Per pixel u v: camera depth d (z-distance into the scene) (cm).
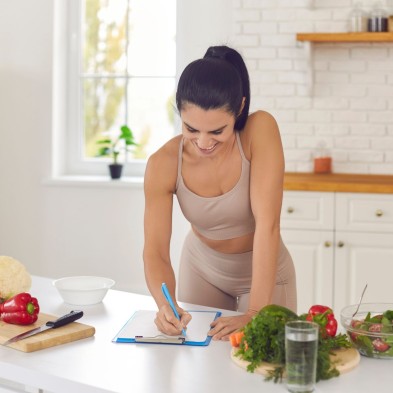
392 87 497
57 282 264
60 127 553
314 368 171
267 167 238
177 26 519
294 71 502
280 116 507
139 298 260
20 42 543
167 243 249
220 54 233
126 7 549
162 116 552
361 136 502
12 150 549
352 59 498
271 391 174
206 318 232
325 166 498
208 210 251
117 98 557
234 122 220
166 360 196
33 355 200
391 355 196
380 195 428
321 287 439
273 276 233
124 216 533
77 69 555
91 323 230
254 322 187
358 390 175
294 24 499
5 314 221
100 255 540
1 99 548
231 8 509
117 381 181
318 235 437
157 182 246
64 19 550
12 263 244
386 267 431
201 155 223
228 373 186
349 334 202
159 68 549
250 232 260
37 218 548
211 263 278
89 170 560
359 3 484
